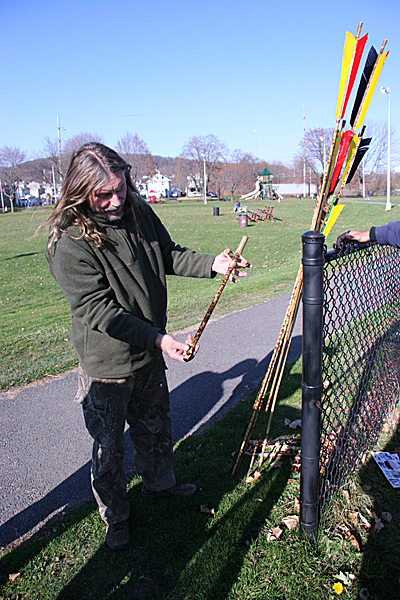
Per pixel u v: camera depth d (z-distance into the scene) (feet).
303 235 6.40
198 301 26.78
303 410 6.95
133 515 8.39
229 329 19.94
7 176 224.12
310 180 270.05
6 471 9.93
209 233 78.74
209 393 13.48
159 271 7.63
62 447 10.84
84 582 7.01
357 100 7.07
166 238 8.28
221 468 9.64
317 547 7.32
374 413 10.62
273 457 9.80
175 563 7.24
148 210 7.82
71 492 9.18
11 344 19.02
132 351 7.15
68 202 6.54
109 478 7.40
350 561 7.13
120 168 6.43
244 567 7.09
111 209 6.62
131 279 7.04
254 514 8.22
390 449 10.07
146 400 8.02
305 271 6.48
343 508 8.21
